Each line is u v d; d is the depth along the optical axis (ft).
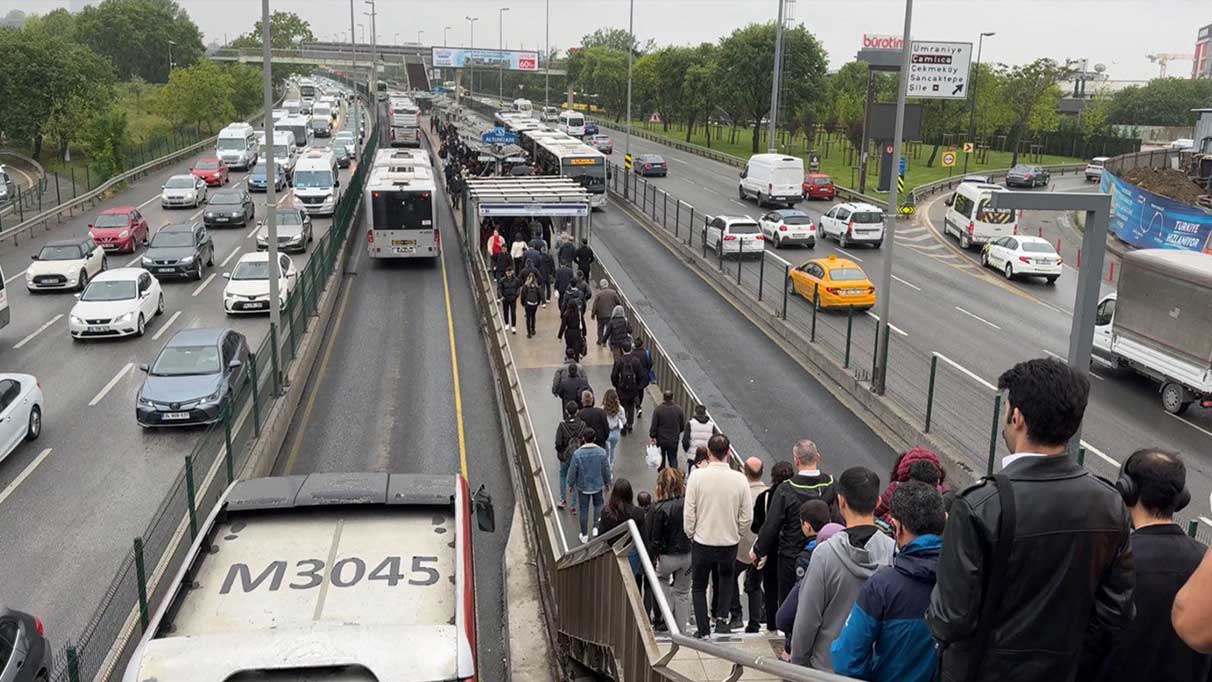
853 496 19.58
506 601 46.42
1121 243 156.87
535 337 89.10
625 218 172.96
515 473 60.90
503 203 111.65
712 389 79.97
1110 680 12.92
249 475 55.21
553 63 569.23
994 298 115.75
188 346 71.10
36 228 152.15
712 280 122.83
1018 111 282.97
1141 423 71.97
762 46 274.98
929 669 14.26
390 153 170.81
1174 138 411.75
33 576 47.06
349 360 88.38
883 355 74.69
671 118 365.81
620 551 29.35
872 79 210.79
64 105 247.50
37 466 61.21
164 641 20.68
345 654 20.56
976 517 11.14
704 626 32.45
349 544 27.37
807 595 19.06
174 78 316.19
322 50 588.09
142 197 188.65
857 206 149.89
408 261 136.77
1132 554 12.28
